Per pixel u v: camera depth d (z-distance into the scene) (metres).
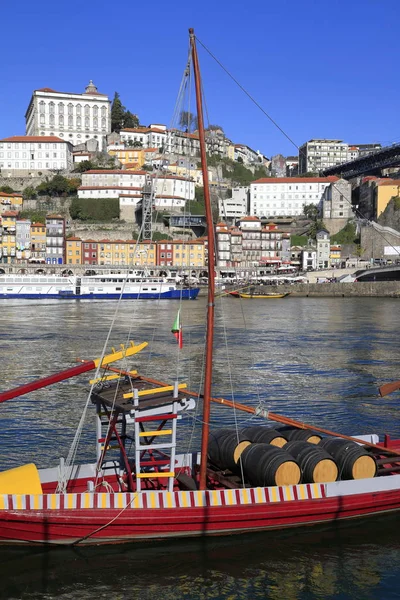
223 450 20.11
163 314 100.31
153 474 18.23
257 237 196.00
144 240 183.62
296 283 166.50
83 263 176.25
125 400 18.34
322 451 19.20
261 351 56.81
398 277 162.38
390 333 70.88
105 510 17.17
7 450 26.92
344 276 169.12
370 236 188.25
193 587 16.11
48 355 53.78
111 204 198.38
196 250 178.25
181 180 195.38
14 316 95.56
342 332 72.25
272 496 18.25
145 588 15.98
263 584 16.27
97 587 15.99
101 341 63.69
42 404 35.56
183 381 42.44
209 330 19.00
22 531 16.72
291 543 18.20
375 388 40.34
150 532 17.59
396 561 17.47
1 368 47.22
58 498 16.94
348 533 18.88
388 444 22.73
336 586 16.23
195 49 18.33
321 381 42.62
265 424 31.33
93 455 26.17
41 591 15.77
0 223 174.25
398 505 19.83
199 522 17.78
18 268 165.75
